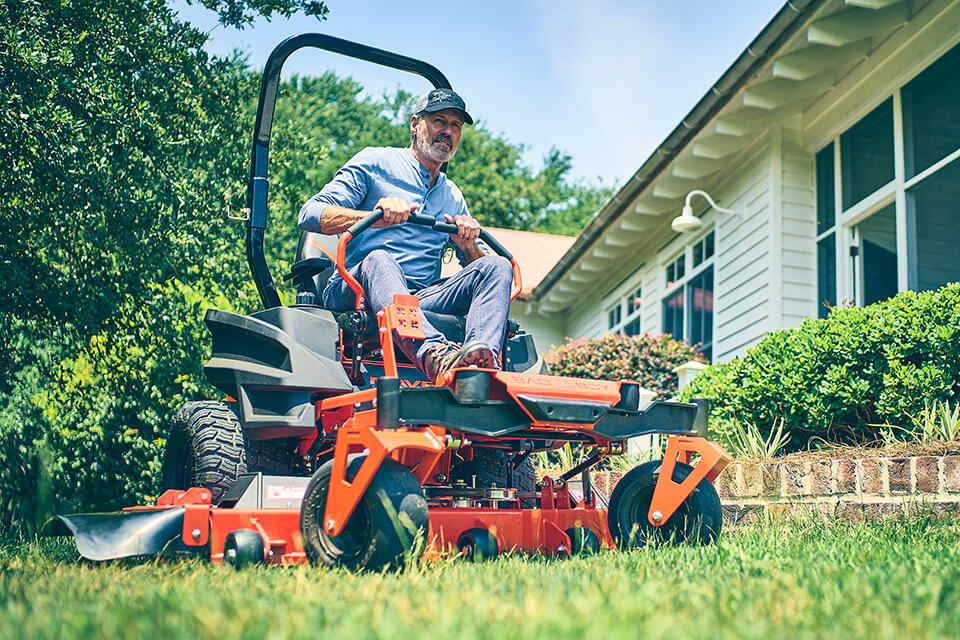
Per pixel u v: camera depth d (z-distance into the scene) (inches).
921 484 173.0
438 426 106.7
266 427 129.1
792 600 70.6
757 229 346.6
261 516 114.3
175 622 60.0
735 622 62.2
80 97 219.6
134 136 233.0
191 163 268.8
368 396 118.2
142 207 234.8
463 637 53.2
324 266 147.9
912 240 276.2
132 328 256.1
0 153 214.1
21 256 229.6
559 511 130.4
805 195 337.1
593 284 574.2
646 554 108.7
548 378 113.5
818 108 329.1
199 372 271.4
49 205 228.5
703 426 129.3
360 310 130.6
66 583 88.6
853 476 186.5
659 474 128.6
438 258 153.3
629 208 411.5
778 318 328.2
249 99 297.4
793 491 200.1
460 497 126.9
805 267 333.4
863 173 305.0
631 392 119.3
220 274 274.1
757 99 309.9
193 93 273.9
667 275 462.0
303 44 164.4
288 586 84.0
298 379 127.8
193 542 112.7
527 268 696.4
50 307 231.1
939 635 58.3
